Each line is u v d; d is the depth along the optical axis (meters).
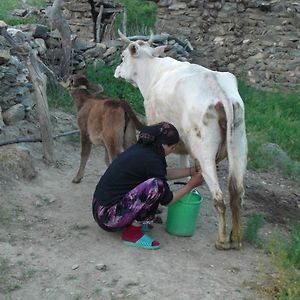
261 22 8.66
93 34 9.31
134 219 3.33
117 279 3.01
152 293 2.89
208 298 2.88
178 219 3.54
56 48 6.59
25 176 4.18
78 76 4.16
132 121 3.95
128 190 3.31
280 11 8.52
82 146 4.21
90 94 4.17
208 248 3.46
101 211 3.36
